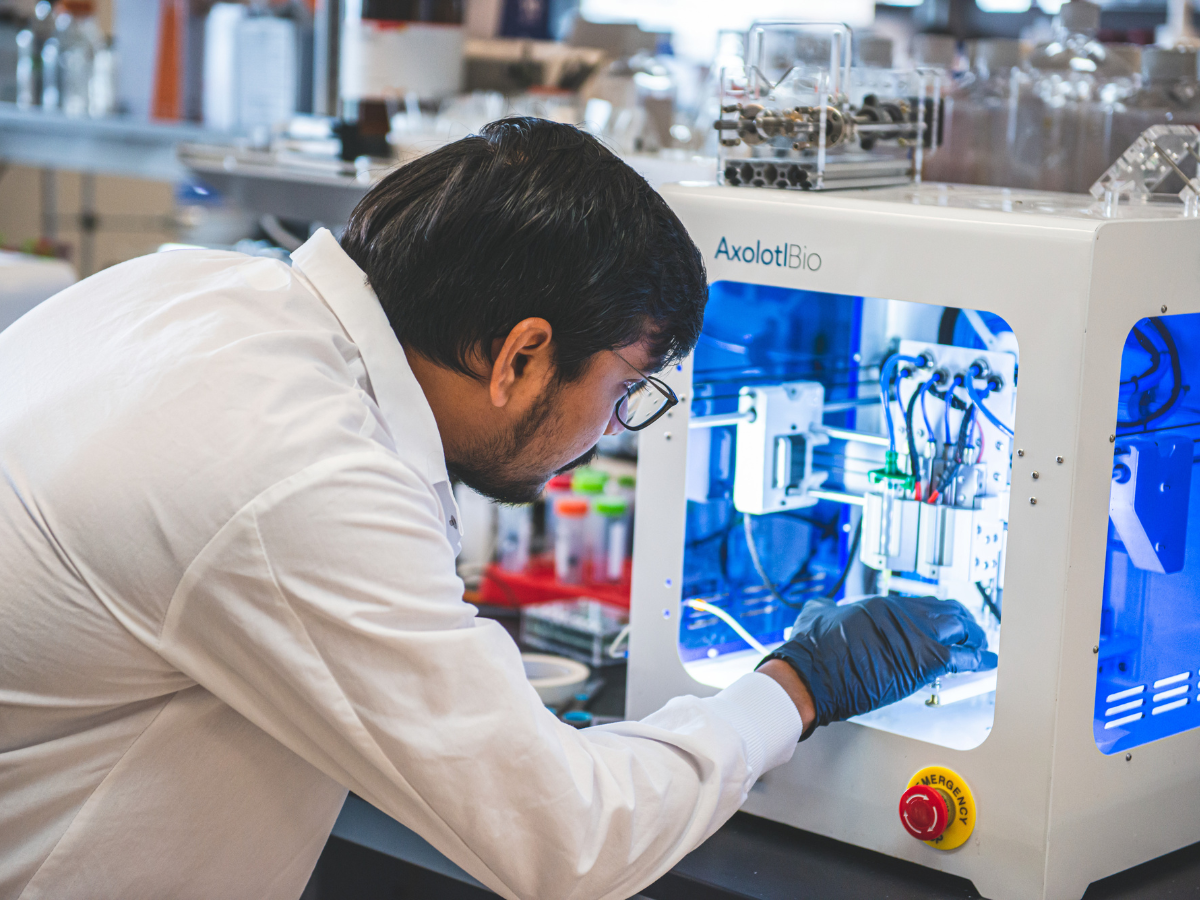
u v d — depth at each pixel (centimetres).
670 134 242
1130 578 125
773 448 143
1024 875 117
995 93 171
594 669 183
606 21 273
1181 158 136
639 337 105
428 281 101
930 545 135
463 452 111
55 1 358
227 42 315
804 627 128
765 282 130
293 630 91
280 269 108
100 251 487
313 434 92
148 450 92
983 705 130
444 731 92
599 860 98
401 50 253
